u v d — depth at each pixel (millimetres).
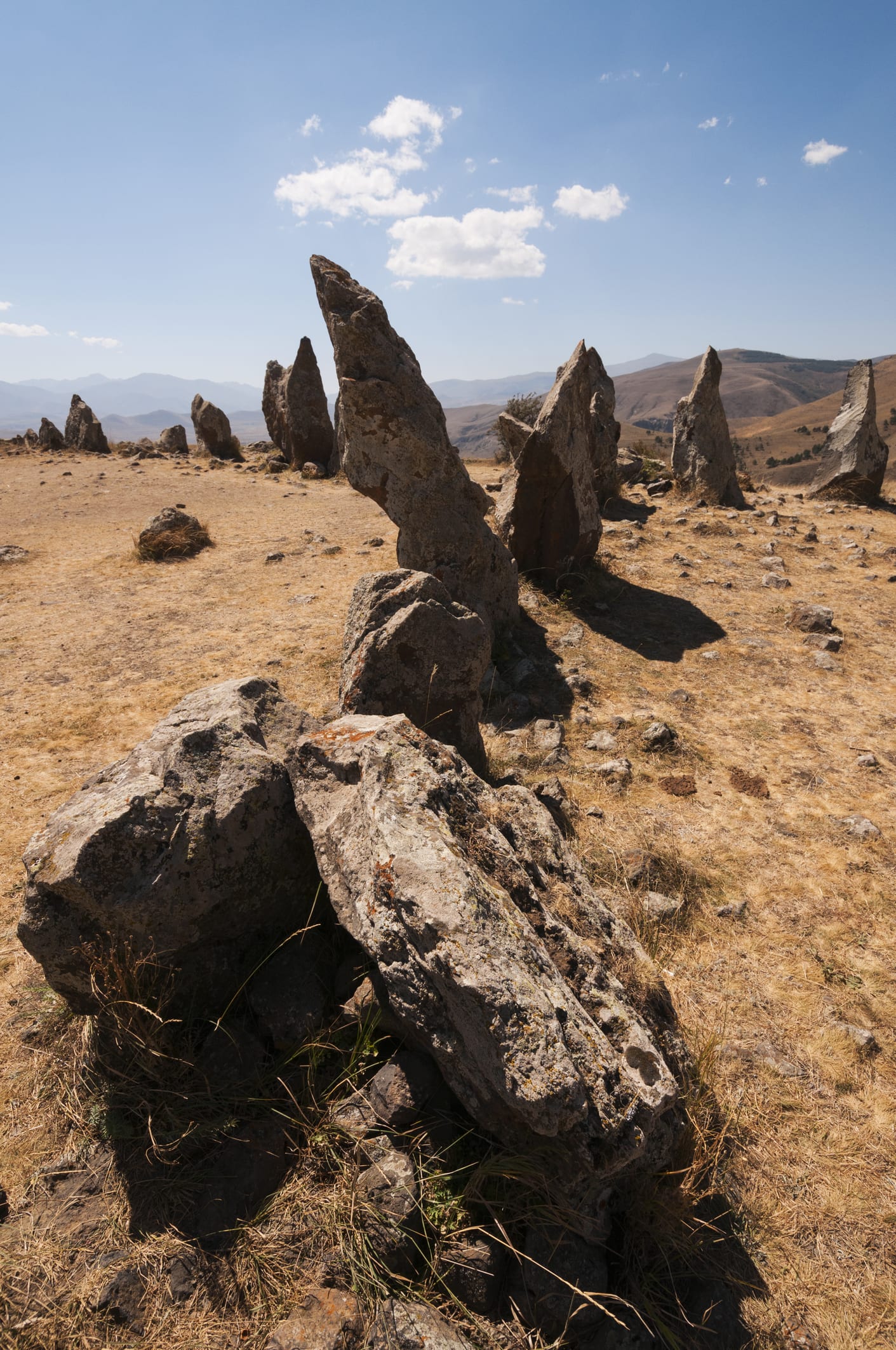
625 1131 2613
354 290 7863
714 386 15508
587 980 3064
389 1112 3025
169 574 12195
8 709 7547
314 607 10297
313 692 7656
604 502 14930
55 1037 3656
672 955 4414
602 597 10391
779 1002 4164
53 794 5992
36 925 3135
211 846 3303
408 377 7918
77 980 3271
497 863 3195
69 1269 2744
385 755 3309
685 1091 3246
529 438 9516
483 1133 2969
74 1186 3025
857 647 8945
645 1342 2561
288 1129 3121
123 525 15820
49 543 14414
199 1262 2752
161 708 7469
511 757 6438
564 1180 2713
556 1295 2617
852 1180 3264
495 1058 2551
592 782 6176
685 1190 2893
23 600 11102
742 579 11227
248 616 10070
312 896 3854
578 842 5312
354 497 18156
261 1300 2646
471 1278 2670
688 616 9891
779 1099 3592
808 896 5008
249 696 4109
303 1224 2838
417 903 2770
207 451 26734
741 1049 3836
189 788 3391
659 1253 2863
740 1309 2783
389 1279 2705
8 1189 3023
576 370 9711
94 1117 3215
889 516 15531
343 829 3266
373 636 5277
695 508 15031
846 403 17016
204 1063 3309
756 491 18438
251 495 18734
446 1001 2730
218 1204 2908
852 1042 3906
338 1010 3477
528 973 2717
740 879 5152
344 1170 2943
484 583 8484
